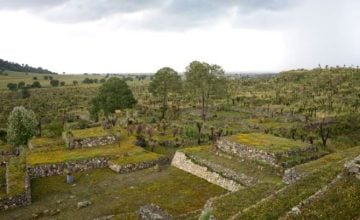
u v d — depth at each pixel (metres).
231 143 41.53
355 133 58.28
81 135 52.06
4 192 36.41
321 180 23.64
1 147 56.03
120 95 82.69
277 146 38.66
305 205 18.55
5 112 97.06
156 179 39.12
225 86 87.81
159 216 26.19
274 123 70.75
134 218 25.72
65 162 42.50
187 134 57.53
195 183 37.22
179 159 43.50
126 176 40.62
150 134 58.12
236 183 34.28
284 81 136.12
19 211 31.59
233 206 24.62
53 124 60.31
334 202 18.05
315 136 56.44
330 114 73.19
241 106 99.56
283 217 18.38
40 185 38.31
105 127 61.59
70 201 33.56
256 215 20.12
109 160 44.91
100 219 25.86
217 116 87.25
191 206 31.44
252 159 38.12
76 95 144.88
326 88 105.38
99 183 38.53
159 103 111.00
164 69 86.88
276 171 34.59
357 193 18.20
